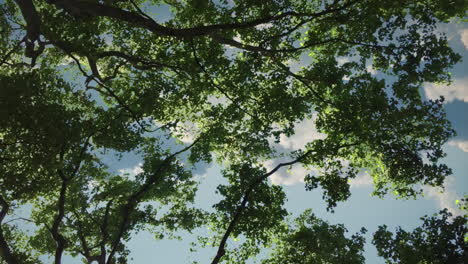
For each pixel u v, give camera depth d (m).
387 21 18.75
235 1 20.73
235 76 21.42
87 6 14.83
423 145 18.78
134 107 21.08
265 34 20.38
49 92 15.72
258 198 19.78
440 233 14.26
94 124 19.06
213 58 21.00
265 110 21.44
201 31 15.91
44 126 13.98
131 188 22.34
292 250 19.80
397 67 18.62
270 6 19.59
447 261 13.75
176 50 21.70
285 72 20.67
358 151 21.06
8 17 19.25
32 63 16.86
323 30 20.14
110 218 21.80
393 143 18.67
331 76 19.44
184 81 22.69
